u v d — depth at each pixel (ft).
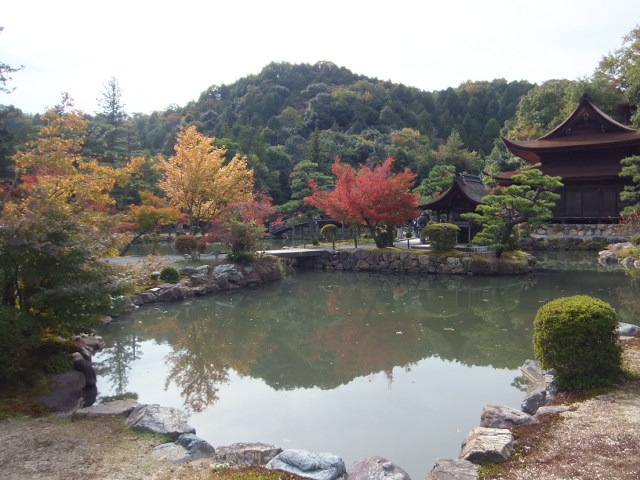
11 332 23.03
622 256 83.41
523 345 39.22
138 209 79.05
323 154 190.80
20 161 39.88
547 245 106.63
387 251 82.84
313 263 88.48
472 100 300.40
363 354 38.42
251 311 54.90
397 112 306.55
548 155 120.37
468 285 67.51
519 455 17.07
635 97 131.03
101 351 40.06
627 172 87.86
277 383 32.24
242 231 70.64
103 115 171.83
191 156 99.19
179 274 64.23
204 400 29.14
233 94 359.87
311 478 16.25
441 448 21.99
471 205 90.07
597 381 22.93
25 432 19.92
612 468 15.61
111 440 19.67
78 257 25.27
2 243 23.93
